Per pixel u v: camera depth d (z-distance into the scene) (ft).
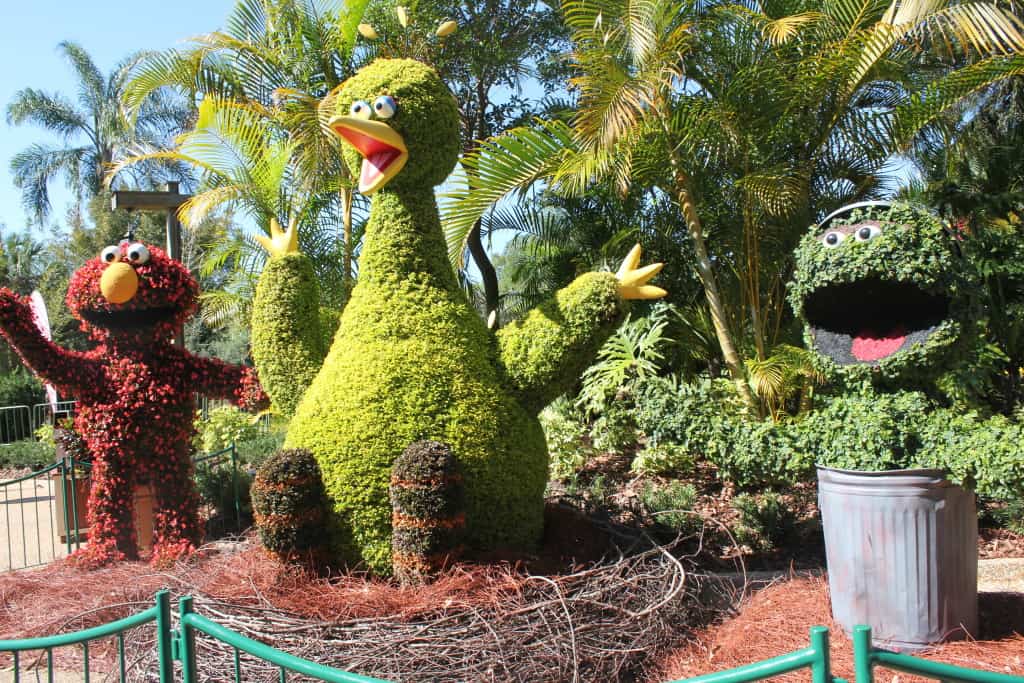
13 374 53.31
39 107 79.77
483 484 13.41
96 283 17.43
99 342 18.99
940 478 12.16
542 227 30.25
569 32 35.35
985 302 22.66
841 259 12.34
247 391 18.42
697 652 12.96
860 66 20.17
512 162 20.01
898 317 13.12
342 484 13.34
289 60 28.84
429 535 12.57
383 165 14.05
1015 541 18.71
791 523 18.78
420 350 13.76
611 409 23.99
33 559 22.48
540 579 12.50
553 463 22.41
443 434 13.38
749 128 21.90
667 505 18.89
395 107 14.02
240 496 23.45
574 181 19.89
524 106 37.50
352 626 11.61
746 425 13.75
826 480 13.07
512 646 11.39
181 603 7.72
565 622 11.81
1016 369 23.31
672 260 26.40
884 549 12.41
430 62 32.60
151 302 17.58
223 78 27.71
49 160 81.30
